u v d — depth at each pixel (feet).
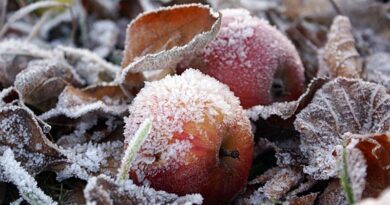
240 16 1.59
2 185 1.44
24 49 1.73
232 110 1.37
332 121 1.47
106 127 1.56
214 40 1.55
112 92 1.61
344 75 1.69
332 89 1.50
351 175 1.22
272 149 1.55
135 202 1.31
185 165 1.32
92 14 2.34
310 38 2.10
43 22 2.23
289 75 1.61
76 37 2.25
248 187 1.47
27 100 1.60
